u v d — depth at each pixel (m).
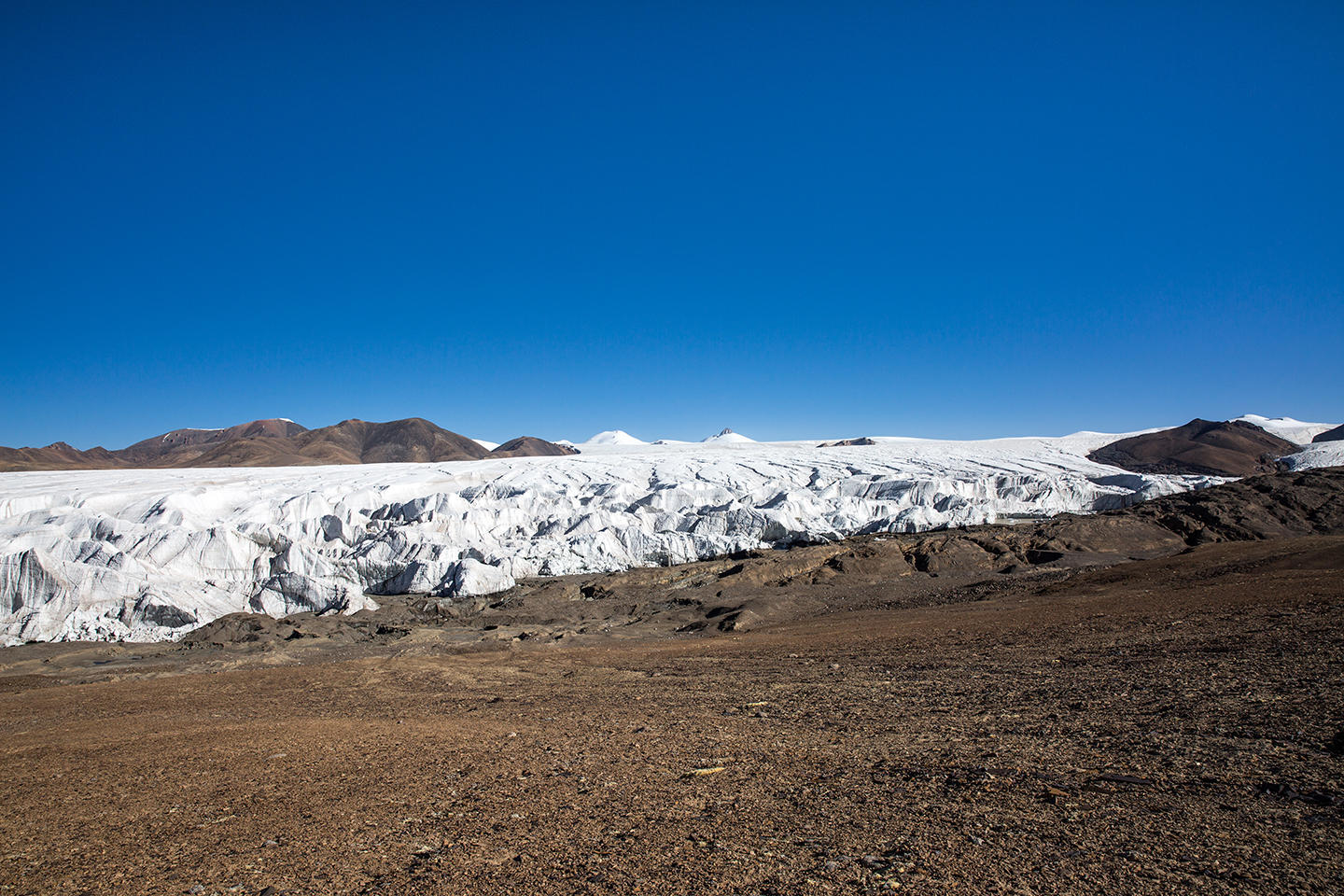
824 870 6.86
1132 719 12.13
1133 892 6.06
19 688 26.39
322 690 23.27
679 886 6.77
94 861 8.86
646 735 14.15
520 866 7.61
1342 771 8.55
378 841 8.82
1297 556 28.64
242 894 7.46
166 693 23.84
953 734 12.39
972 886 6.33
